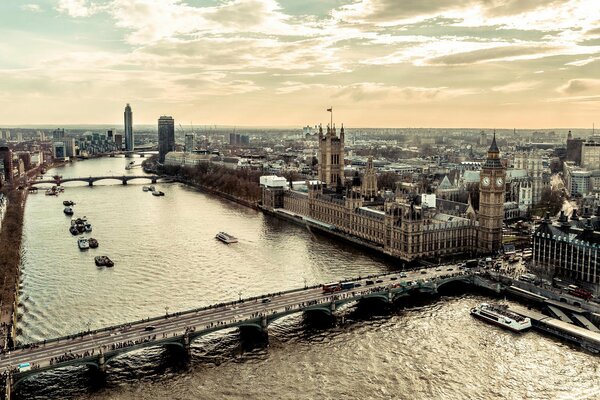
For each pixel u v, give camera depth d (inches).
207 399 7780.5
